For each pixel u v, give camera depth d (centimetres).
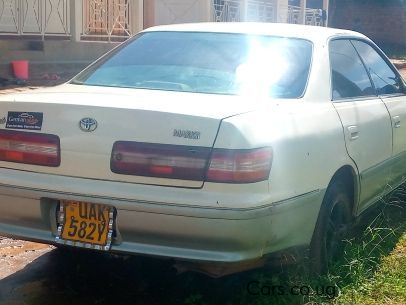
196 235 244
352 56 352
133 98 267
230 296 285
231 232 241
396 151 371
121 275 308
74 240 259
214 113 246
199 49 318
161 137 246
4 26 834
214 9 1162
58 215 263
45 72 863
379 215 379
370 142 329
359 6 2156
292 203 257
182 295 288
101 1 970
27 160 264
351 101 325
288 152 256
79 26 933
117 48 338
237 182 240
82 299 284
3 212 272
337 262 302
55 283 299
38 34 878
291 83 294
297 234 266
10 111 268
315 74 302
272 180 247
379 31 2141
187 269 281
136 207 246
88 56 949
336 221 307
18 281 300
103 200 251
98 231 255
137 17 1035
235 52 312
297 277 282
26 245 345
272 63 303
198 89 291
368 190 335
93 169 254
